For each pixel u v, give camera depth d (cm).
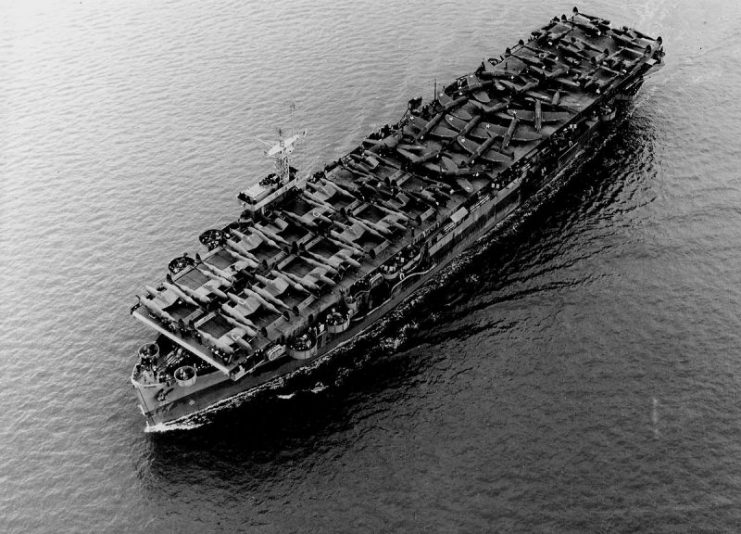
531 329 10900
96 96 15775
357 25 17300
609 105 14100
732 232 12200
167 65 16488
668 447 9406
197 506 9125
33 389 10544
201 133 14675
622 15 17212
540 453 9400
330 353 10744
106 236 12794
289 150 11238
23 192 13712
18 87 16162
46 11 18512
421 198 11719
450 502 8975
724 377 10156
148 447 9762
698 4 17562
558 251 12088
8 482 9462
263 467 9444
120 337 11181
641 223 12438
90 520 9056
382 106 14950
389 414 9944
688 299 11194
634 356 10456
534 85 13788
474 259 12112
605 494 8975
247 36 17212
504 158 12362
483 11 17500
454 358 10588
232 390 10188
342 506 9000
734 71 15688
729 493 8944
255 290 10306
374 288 10625
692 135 14138
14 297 11869
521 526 8725
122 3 18688
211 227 12794
